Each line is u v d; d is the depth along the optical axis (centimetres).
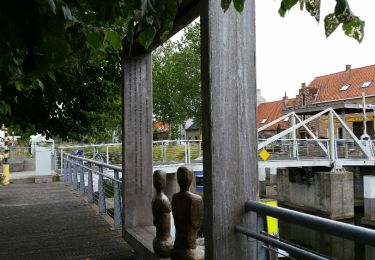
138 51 490
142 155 500
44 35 147
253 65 259
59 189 1308
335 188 2680
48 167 1698
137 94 498
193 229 309
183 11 342
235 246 248
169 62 4841
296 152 2859
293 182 3058
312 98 5650
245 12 258
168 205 365
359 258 1728
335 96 5359
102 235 654
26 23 145
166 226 363
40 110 816
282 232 2147
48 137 909
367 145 2942
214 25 252
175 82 4784
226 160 251
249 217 252
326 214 2708
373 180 2481
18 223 767
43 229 711
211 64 251
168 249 358
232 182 251
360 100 5006
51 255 549
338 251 1838
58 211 887
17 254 557
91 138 998
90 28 233
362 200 2969
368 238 154
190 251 306
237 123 254
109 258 529
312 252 195
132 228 486
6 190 1308
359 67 5478
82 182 1130
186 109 4762
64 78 704
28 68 161
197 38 4738
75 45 179
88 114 955
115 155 2411
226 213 248
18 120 823
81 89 852
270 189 3525
